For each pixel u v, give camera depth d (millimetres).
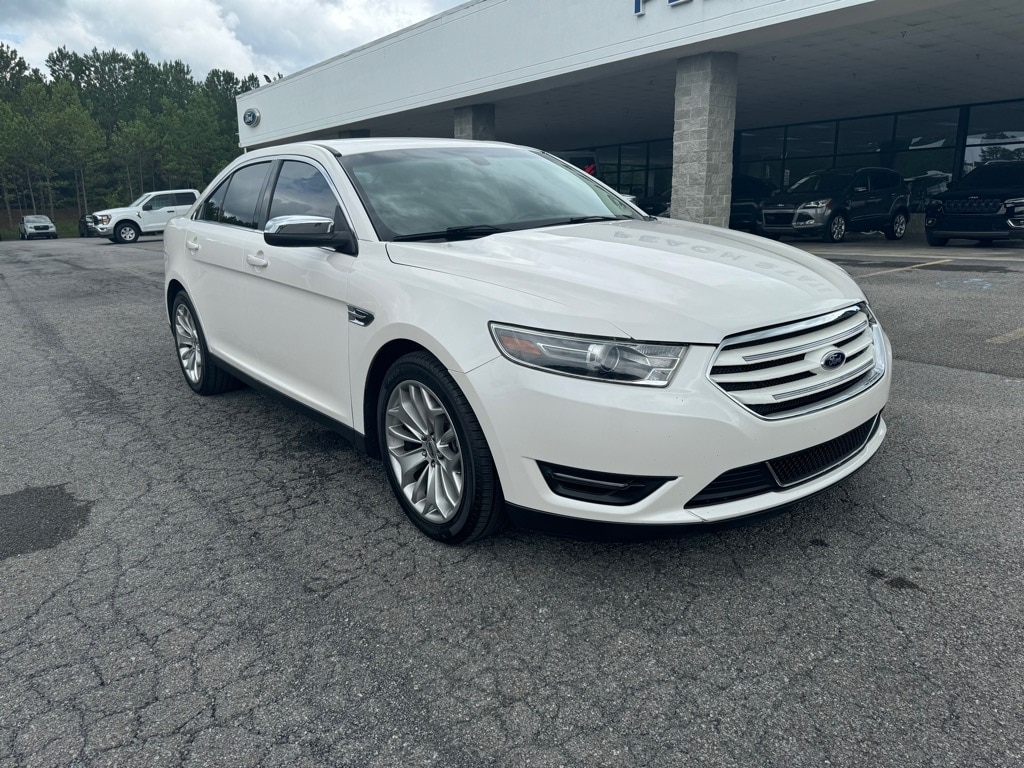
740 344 2465
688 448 2371
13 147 60406
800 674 2195
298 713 2113
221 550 3055
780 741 1947
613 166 30328
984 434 3982
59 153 63688
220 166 73062
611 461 2404
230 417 4781
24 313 9516
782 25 11320
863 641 2330
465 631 2463
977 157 19609
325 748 1981
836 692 2113
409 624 2512
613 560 2861
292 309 3713
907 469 3559
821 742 1937
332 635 2465
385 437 3195
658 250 3092
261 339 4105
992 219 13609
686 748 1938
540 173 4230
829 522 3072
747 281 2744
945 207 14289
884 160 21656
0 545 3156
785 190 17938
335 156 3766
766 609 2514
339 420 3504
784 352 2531
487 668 2279
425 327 2771
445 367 2771
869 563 2764
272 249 3857
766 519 2584
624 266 2836
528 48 15523
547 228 3500
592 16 13930
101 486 3744
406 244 3197
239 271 4203
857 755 1890
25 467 4035
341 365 3385
